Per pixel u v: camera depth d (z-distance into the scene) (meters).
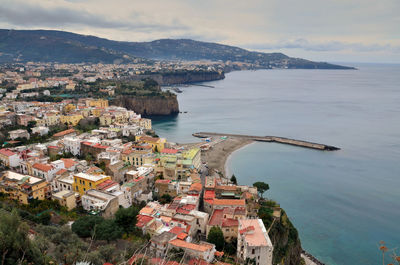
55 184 135.62
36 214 110.62
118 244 97.12
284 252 115.00
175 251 90.38
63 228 93.06
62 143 194.75
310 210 158.62
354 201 168.25
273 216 121.88
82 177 126.88
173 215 112.75
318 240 135.75
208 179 146.00
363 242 134.38
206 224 113.31
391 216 153.88
